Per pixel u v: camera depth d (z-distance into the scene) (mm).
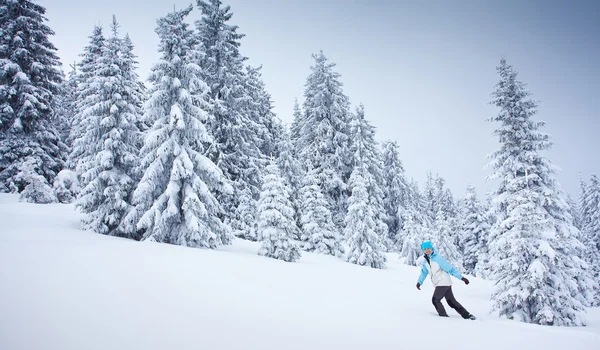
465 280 6605
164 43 17703
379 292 10641
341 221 30781
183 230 16391
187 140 17719
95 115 18203
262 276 9883
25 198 22453
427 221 41844
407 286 14375
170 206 15820
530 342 4406
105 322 3934
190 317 4469
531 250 10977
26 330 3434
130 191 18219
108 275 6605
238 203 25938
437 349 3861
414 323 5289
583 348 4250
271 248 17609
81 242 11867
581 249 14523
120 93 18938
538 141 16688
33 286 5160
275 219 17906
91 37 29594
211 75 26750
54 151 26453
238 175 26266
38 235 12227
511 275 11375
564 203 15266
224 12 28328
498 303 11086
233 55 28109
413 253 28875
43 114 26016
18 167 23766
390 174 40125
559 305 10516
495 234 16234
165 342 3459
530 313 10953
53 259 7637
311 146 32812
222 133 26016
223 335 3848
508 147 17453
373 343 3955
